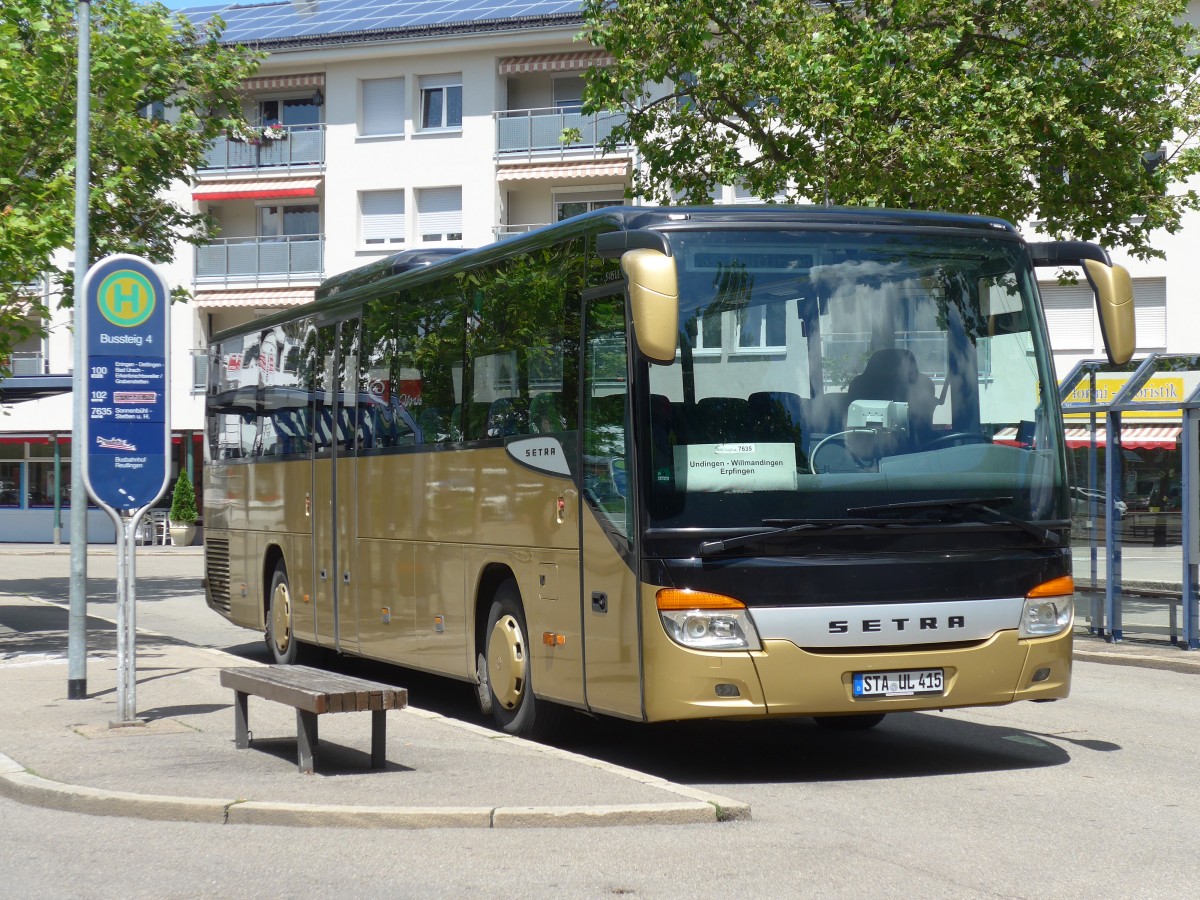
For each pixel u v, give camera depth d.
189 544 48.00
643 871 6.70
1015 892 6.34
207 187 48.47
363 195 47.69
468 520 11.43
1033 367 9.49
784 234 9.20
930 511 8.95
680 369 8.87
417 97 47.06
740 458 8.80
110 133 18.03
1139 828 7.66
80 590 12.30
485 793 8.05
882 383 9.09
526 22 45.16
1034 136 21.72
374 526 13.42
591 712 9.56
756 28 21.75
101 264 10.70
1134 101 22.30
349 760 9.14
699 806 7.73
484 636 11.37
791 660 8.64
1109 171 22.17
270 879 6.62
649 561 8.70
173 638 17.97
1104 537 17.73
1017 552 9.17
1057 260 9.61
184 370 49.44
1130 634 17.64
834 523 8.76
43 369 51.72
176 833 7.58
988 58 21.94
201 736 10.20
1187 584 16.66
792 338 9.04
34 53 17.61
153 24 24.09
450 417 11.82
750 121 22.17
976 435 9.20
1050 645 9.19
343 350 14.34
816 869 6.74
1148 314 40.03
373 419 13.48
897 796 8.59
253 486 17.02
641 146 23.38
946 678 8.92
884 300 9.21
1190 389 16.80
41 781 8.53
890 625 8.80
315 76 47.66
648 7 21.70
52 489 52.50
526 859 6.92
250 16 52.22
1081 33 21.89
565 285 9.98
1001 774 9.33
